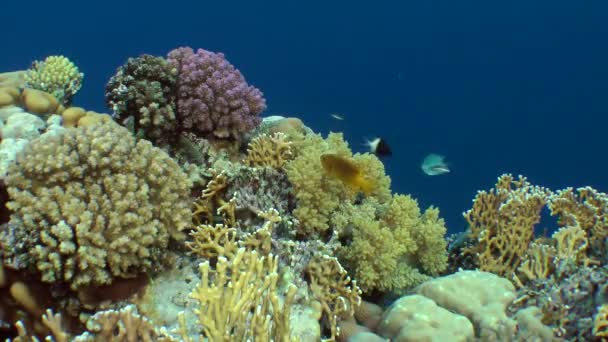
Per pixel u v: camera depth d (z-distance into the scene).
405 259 1.39
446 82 15.14
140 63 1.41
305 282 1.21
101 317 1.03
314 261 1.24
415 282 1.35
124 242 1.11
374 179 1.43
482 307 1.23
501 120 13.38
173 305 1.16
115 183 1.14
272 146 1.43
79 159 1.15
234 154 1.47
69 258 1.09
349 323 1.24
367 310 1.27
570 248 1.39
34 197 1.12
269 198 1.33
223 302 0.98
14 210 1.13
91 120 1.33
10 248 1.13
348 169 1.26
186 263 1.23
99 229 1.11
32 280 1.14
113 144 1.16
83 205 1.12
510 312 1.23
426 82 15.25
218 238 1.21
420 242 1.38
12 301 1.15
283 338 1.00
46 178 1.14
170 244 1.24
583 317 1.22
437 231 1.37
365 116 13.74
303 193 1.31
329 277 1.23
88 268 1.11
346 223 1.34
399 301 1.23
